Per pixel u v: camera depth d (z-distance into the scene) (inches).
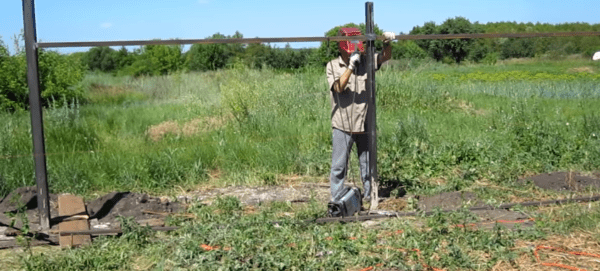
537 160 317.7
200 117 505.0
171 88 863.1
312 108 501.7
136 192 292.0
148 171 311.1
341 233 198.1
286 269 173.2
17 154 331.3
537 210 229.9
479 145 339.9
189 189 300.7
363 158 254.7
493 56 2087.8
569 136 369.4
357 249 186.5
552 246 185.3
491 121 455.8
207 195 285.6
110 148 365.7
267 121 432.5
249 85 518.3
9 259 193.3
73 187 296.4
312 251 183.8
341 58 240.7
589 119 414.3
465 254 177.5
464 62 2130.9
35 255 196.5
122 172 314.0
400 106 561.9
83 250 197.3
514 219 219.1
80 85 764.0
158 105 684.1
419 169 311.3
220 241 196.9
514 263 173.3
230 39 215.0
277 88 531.2
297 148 360.5
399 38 229.9
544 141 339.0
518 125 403.5
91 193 294.8
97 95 834.2
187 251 183.6
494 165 311.1
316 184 300.4
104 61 1487.5
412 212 227.5
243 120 440.5
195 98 578.6
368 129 237.6
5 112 587.2
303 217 227.0
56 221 224.4
